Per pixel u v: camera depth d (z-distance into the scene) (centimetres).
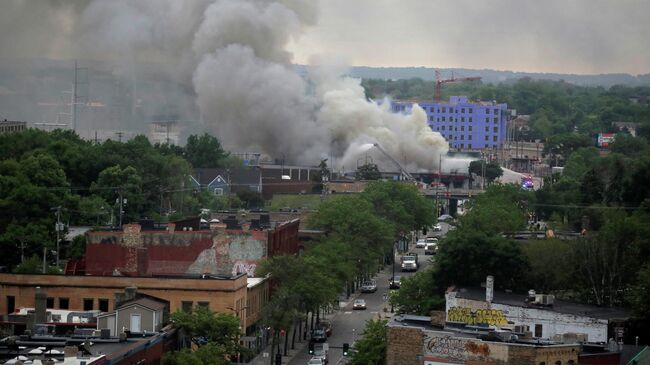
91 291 19725
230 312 19450
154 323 17625
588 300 19912
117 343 15362
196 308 18538
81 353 14025
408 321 15612
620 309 18075
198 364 16338
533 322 16750
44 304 17738
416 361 14125
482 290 19438
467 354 13925
